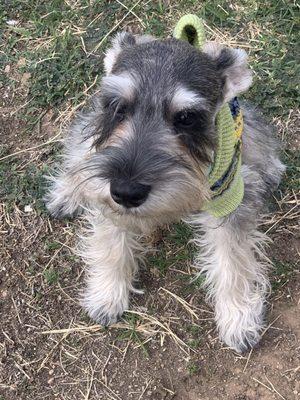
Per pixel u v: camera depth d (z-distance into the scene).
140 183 0.36
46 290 0.49
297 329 0.48
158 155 0.37
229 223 0.45
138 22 0.63
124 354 0.47
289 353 0.47
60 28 0.63
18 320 0.48
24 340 0.47
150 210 0.37
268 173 0.52
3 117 0.58
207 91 0.39
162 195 0.37
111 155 0.37
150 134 0.37
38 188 0.54
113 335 0.48
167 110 0.38
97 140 0.41
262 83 0.59
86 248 0.50
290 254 0.51
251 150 0.49
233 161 0.42
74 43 0.61
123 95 0.38
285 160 0.56
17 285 0.49
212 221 0.46
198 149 0.39
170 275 0.50
